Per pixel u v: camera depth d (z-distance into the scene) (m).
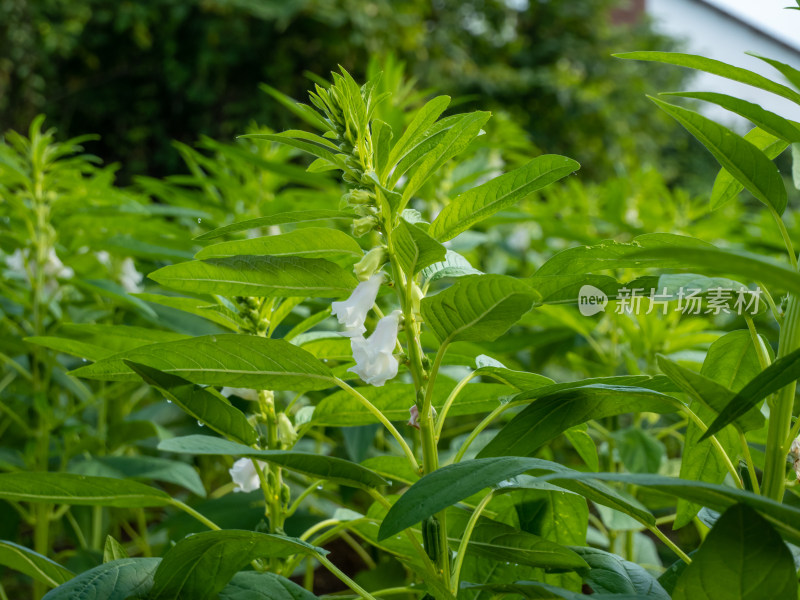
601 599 1.01
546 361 3.32
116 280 2.82
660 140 14.77
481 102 12.89
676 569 1.32
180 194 2.97
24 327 2.84
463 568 1.55
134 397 3.17
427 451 1.17
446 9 14.11
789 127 1.04
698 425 1.13
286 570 1.54
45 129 11.02
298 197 3.19
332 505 2.86
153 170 11.88
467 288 0.98
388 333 1.13
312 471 1.15
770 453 1.09
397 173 1.17
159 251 2.23
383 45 11.66
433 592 1.19
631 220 4.02
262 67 11.50
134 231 2.67
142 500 1.42
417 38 12.09
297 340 1.51
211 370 1.19
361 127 1.19
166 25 11.08
